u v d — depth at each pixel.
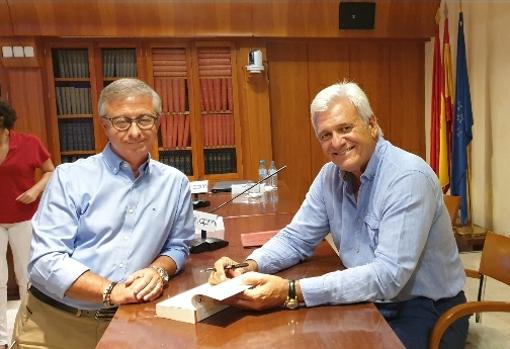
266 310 1.19
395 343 1.00
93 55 4.19
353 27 4.41
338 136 1.38
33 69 4.03
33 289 1.51
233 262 1.47
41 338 1.46
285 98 4.74
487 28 3.97
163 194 1.52
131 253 1.44
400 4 4.37
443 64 4.13
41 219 1.42
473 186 4.32
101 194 1.43
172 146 4.44
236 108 4.45
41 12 3.88
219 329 1.09
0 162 2.53
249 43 4.39
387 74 4.89
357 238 1.48
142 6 4.04
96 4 3.95
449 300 1.52
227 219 2.31
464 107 3.99
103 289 1.28
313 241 1.62
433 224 1.44
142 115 1.38
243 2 4.14
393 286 1.26
